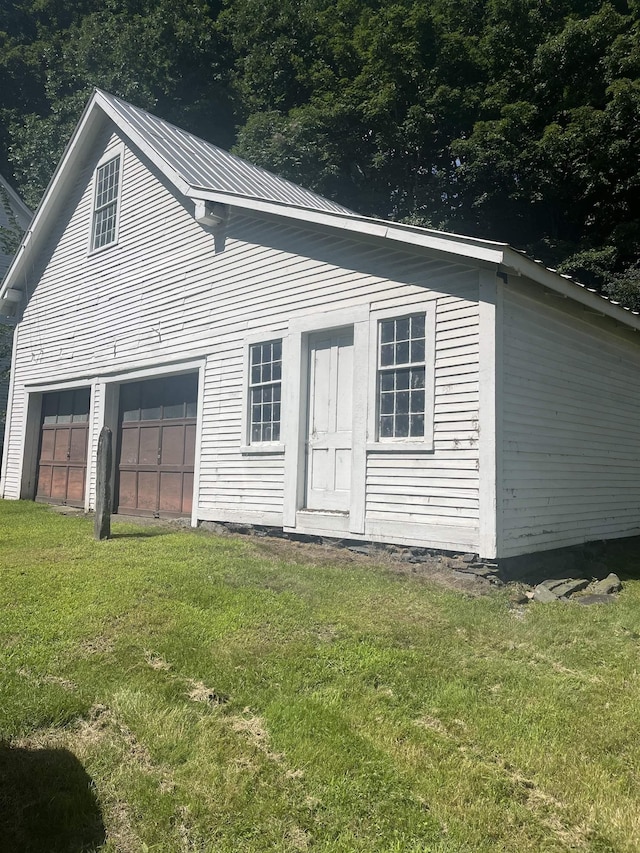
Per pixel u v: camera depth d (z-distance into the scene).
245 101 26.05
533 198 21.61
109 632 4.97
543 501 7.88
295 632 5.13
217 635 4.98
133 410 12.19
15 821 2.95
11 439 15.21
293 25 26.73
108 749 3.51
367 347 8.10
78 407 13.53
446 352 7.37
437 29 24.38
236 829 2.92
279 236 9.37
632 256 20.47
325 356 8.80
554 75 21.58
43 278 14.67
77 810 3.02
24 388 14.94
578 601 6.52
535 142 21.06
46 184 23.33
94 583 6.19
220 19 27.95
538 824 2.99
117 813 3.05
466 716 3.94
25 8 29.92
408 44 23.80
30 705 3.84
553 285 7.48
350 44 25.38
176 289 11.05
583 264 19.98
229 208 10.09
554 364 8.34
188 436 10.97
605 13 20.58
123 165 12.55
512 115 21.36
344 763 3.38
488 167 22.05
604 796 3.18
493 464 6.86
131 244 12.15
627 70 20.08
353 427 8.14
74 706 3.85
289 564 7.27
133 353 11.84
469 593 6.47
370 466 7.94
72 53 25.84
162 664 4.51
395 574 7.01
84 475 13.07
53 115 23.95
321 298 8.72
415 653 4.84
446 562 7.15
